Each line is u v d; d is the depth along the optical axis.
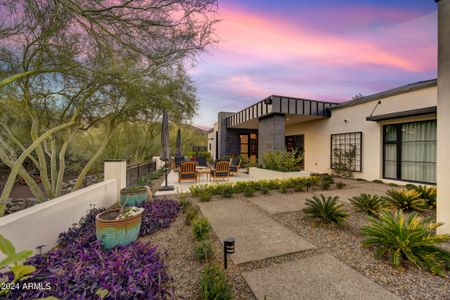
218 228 3.53
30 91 4.55
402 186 6.93
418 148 6.89
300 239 3.07
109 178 5.69
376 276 2.17
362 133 8.60
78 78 4.37
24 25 2.88
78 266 2.03
